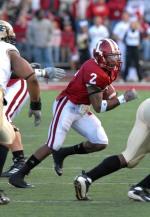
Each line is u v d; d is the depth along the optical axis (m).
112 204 19.58
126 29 53.16
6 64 18.98
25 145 29.44
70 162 26.00
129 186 21.95
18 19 54.22
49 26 53.72
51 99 45.28
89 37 53.62
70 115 21.50
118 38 53.53
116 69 21.02
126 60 53.31
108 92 21.36
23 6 55.22
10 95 23.30
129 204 19.61
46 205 19.50
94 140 22.00
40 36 53.53
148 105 19.38
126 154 19.70
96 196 20.58
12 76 23.27
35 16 53.69
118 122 35.94
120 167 19.73
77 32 56.09
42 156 21.56
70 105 21.50
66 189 21.53
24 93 23.58
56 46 55.34
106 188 21.67
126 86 52.22
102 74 20.69
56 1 56.88
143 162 25.91
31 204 19.61
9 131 19.05
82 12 56.22
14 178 21.59
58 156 22.80
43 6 56.78
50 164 25.66
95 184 22.22
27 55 54.09
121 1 55.31
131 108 41.50
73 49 55.69
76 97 21.42
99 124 22.02
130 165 19.75
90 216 18.31
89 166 25.23
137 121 19.72
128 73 54.34
